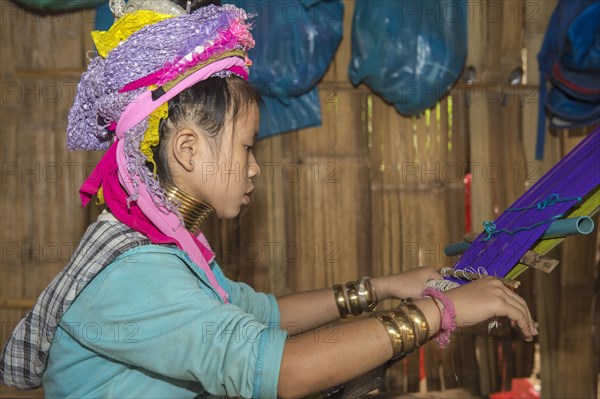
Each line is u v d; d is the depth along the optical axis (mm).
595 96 2232
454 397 2523
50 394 1131
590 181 1112
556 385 2471
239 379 958
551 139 2492
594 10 2195
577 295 2434
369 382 1154
